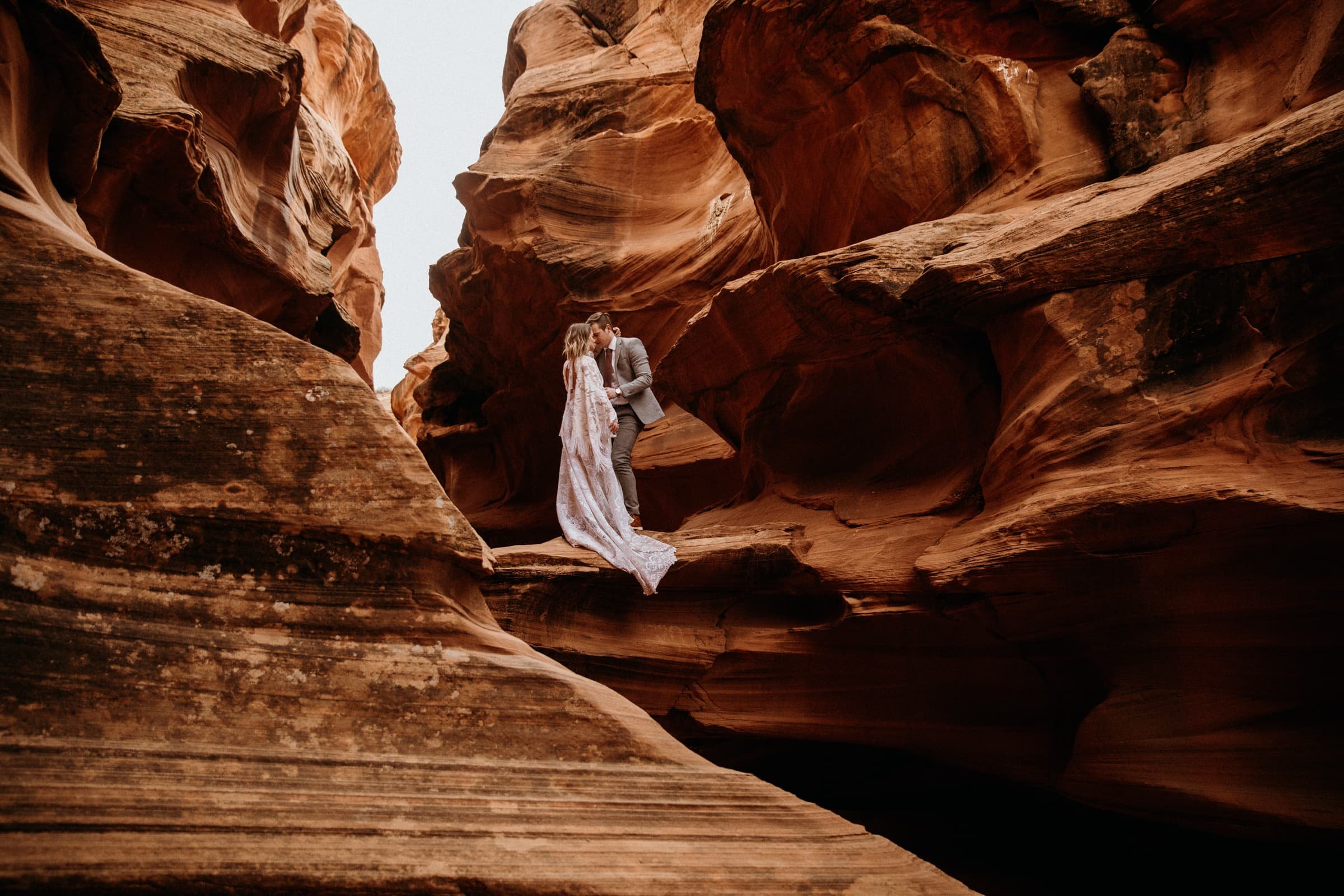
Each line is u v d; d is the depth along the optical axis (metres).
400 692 3.16
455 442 16.80
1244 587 4.47
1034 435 5.40
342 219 12.88
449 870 2.70
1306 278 4.62
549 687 3.34
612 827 3.02
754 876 2.98
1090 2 7.51
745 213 12.52
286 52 9.34
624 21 16.02
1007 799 6.93
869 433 7.62
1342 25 5.67
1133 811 4.91
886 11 8.09
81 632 2.87
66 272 3.38
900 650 6.09
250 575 3.18
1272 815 4.24
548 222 13.86
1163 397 4.95
